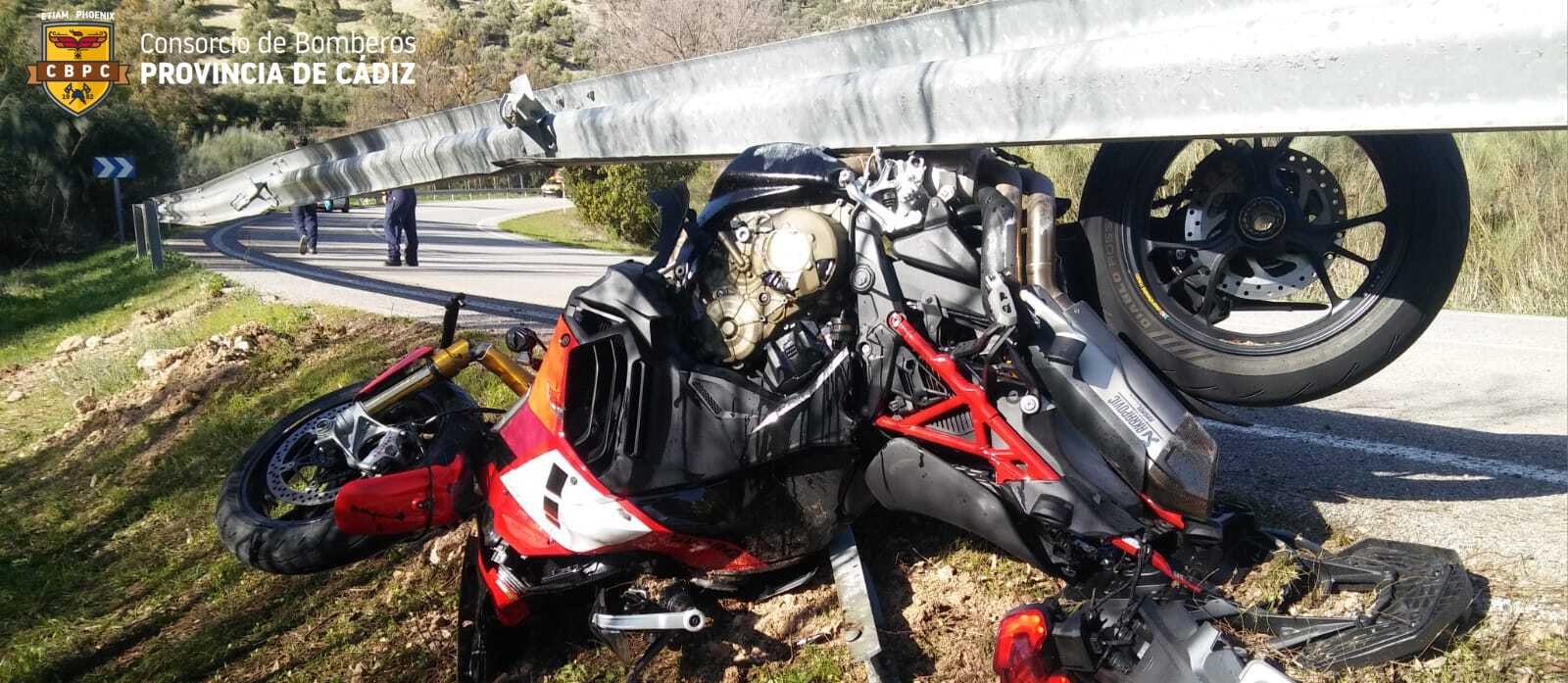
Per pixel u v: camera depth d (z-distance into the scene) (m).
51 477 7.30
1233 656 2.65
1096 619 2.84
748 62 4.31
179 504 6.18
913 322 3.37
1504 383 5.95
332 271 14.93
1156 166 3.59
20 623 5.09
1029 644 2.72
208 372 8.30
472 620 3.90
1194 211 3.65
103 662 4.57
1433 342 7.46
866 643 3.35
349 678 4.07
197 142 44.66
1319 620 3.00
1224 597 3.16
